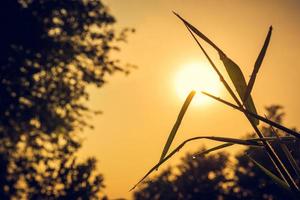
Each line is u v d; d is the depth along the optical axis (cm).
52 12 1558
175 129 90
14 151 1507
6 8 1485
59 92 1591
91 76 1653
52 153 1493
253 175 2711
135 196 3766
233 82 87
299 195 82
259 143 89
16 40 1495
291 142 88
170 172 3997
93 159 1447
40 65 1550
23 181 1467
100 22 1667
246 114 88
